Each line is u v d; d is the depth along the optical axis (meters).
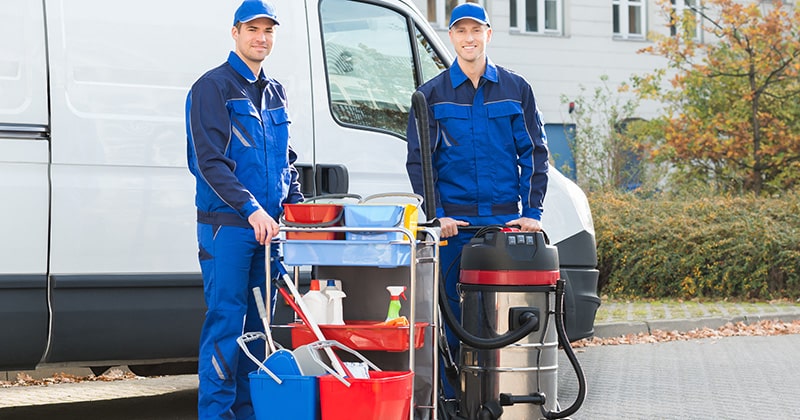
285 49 7.25
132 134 6.78
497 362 5.72
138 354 6.80
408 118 7.09
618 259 15.45
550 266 5.76
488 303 5.74
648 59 24.19
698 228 15.12
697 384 8.89
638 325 12.27
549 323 5.77
